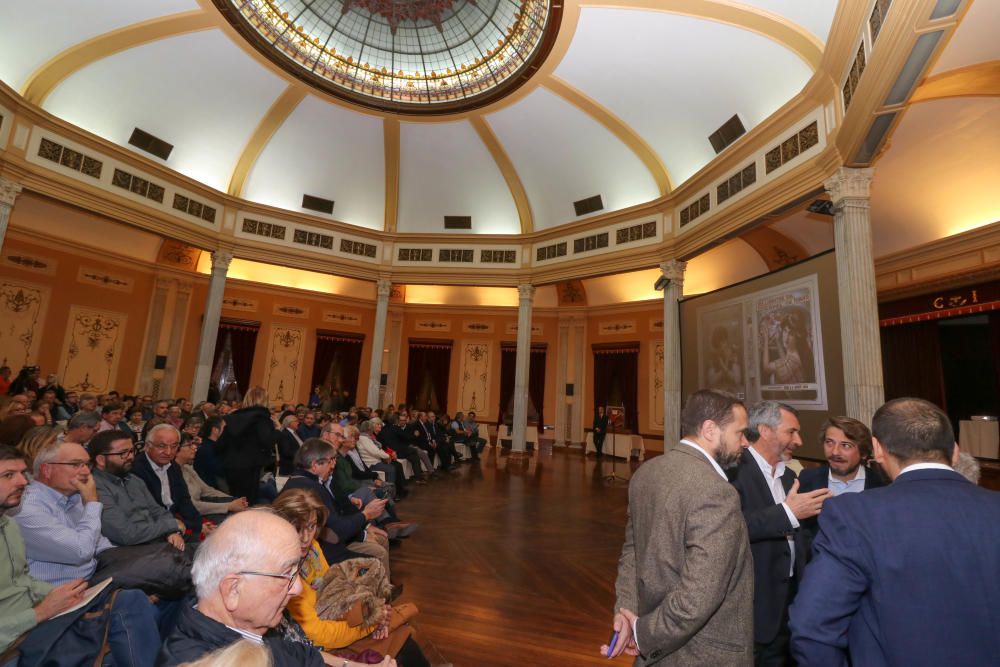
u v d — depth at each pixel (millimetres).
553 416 15344
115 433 2965
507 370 15773
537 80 9898
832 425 2361
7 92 8062
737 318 8031
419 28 10500
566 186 12023
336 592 2271
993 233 8227
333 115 11539
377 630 2334
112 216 9602
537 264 12781
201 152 11078
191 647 1192
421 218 13617
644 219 10633
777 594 2059
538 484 8734
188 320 13180
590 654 2977
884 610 1167
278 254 12125
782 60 6957
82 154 9242
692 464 1630
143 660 1455
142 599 1549
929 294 9898
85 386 11453
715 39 7379
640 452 13375
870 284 5801
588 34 8414
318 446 3209
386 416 9000
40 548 2164
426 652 2848
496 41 10258
